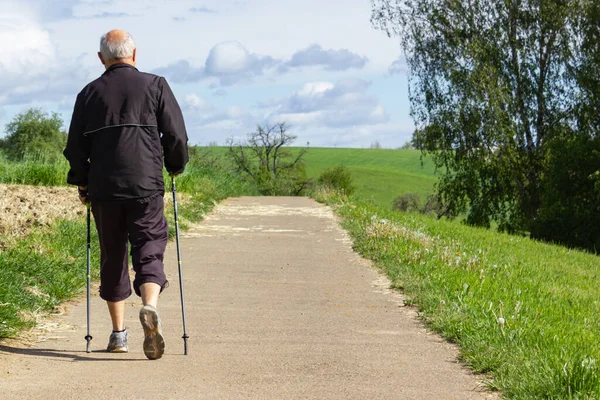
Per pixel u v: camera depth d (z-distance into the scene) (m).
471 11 54.41
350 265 14.86
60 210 18.94
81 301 10.14
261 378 6.71
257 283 12.59
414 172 162.00
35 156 32.44
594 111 52.59
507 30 54.00
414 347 8.18
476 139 53.50
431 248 16.55
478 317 9.23
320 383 6.60
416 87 55.19
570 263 24.69
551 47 54.66
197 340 8.32
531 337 8.32
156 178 7.12
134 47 7.36
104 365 6.96
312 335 8.73
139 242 7.12
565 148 50.03
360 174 153.25
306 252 16.72
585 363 6.51
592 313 12.75
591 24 52.72
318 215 26.84
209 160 55.19
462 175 56.16
